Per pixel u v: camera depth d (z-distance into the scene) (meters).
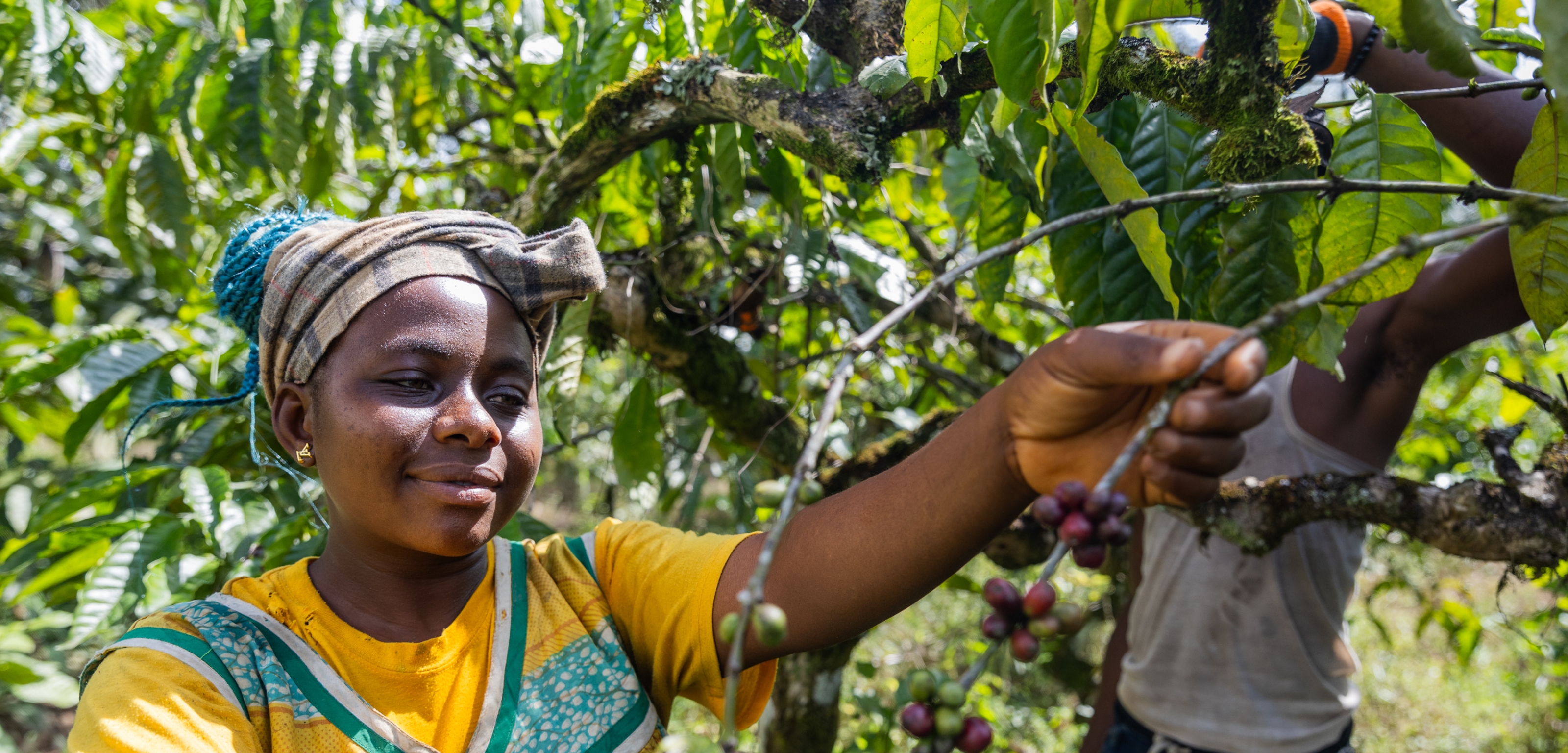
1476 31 1.02
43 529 1.96
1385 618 5.75
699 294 2.37
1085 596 3.99
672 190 1.98
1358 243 1.18
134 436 2.52
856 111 1.35
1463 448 3.12
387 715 1.02
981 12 1.05
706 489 4.26
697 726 3.82
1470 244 1.81
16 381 2.14
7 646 2.81
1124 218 1.15
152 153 2.54
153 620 1.01
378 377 1.00
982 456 0.93
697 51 1.74
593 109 1.69
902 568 1.00
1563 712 3.79
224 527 1.82
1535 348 3.11
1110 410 0.82
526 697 1.07
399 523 1.00
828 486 2.35
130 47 2.77
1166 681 2.00
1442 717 4.82
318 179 2.40
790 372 2.75
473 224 1.09
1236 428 0.74
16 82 2.30
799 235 1.97
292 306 1.04
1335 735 1.95
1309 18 1.09
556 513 6.33
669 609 1.14
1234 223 1.20
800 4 1.39
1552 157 1.06
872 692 3.39
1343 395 1.85
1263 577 1.92
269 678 0.99
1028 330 2.96
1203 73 1.13
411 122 2.62
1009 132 1.46
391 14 2.43
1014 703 4.11
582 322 1.91
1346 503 1.58
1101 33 0.99
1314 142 1.15
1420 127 1.16
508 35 2.47
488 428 1.01
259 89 2.25
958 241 2.19
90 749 0.89
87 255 4.13
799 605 1.06
